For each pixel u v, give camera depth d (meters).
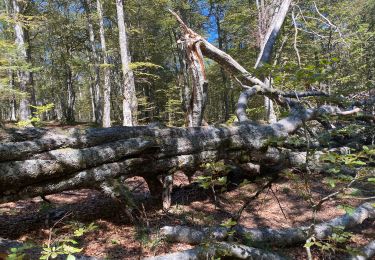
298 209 5.75
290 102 7.99
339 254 4.36
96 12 20.80
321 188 6.50
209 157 5.60
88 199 6.13
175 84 30.34
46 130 4.42
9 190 3.95
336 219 4.89
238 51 21.11
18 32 14.60
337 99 5.89
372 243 4.45
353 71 12.42
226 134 5.71
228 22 20.97
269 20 11.74
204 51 7.64
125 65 15.89
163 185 5.52
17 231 4.45
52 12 22.48
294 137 6.54
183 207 5.64
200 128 5.65
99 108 26.09
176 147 5.27
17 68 11.97
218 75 28.28
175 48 28.52
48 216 4.95
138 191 6.76
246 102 7.55
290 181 6.91
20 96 13.57
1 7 21.06
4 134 4.01
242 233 4.32
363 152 3.19
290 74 4.31
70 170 4.31
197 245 4.04
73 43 26.58
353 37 13.45
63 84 34.72
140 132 5.05
